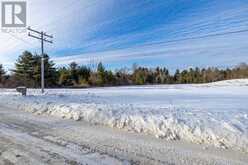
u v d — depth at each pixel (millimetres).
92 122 8094
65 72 71750
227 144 5320
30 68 62656
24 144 5523
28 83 59625
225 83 65250
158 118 7855
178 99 18781
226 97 21609
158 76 99812
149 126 6980
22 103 13930
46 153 4883
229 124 6871
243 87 49250
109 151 4973
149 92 31703
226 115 8852
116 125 7473
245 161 4391
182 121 7355
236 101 17062
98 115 8734
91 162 4387
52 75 64938
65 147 5254
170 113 9156
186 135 6082
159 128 6715
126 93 28453
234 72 105000
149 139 5898
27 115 9977
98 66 80875
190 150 5027
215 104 14609
